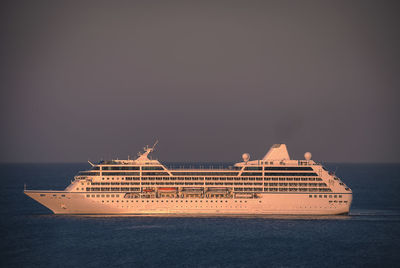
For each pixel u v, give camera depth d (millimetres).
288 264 109688
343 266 108812
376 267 108438
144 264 109125
